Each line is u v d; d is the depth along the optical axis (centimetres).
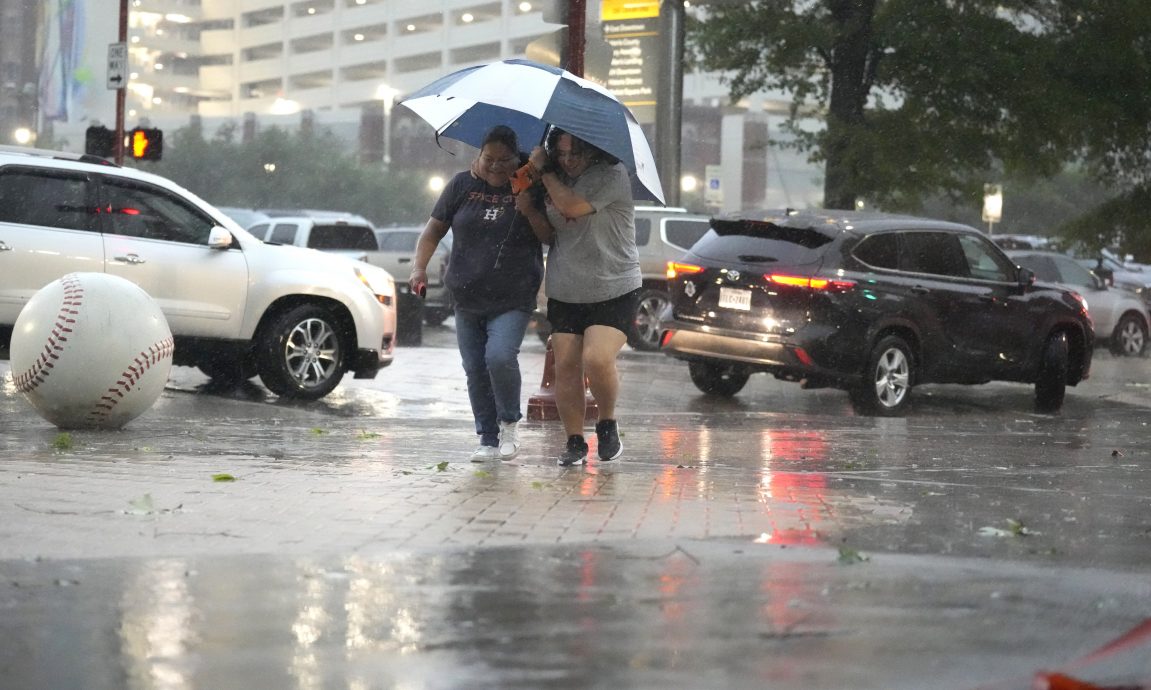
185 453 2020
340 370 3048
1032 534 1495
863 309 3173
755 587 1152
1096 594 1151
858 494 1761
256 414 2684
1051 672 773
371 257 5941
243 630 995
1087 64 6888
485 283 1931
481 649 948
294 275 2980
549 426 2542
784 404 3394
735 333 3209
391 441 2266
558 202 1816
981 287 3388
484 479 1797
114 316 2277
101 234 2809
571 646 956
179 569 1189
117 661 913
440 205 1948
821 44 6788
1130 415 3431
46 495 1569
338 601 1084
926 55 6819
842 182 6931
